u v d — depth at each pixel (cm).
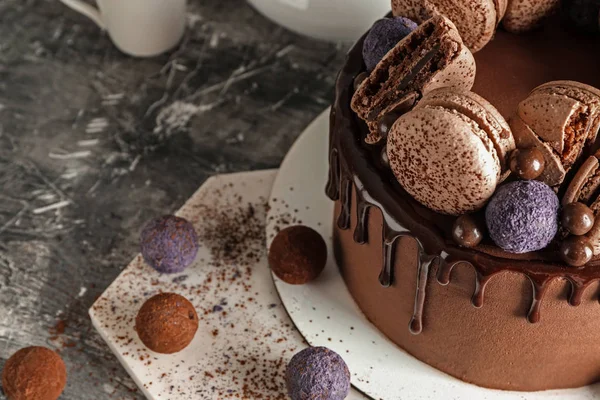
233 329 73
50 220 78
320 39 84
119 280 75
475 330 68
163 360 72
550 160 64
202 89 84
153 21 83
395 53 66
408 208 67
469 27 69
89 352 73
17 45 86
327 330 73
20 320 74
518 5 72
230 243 77
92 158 81
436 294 68
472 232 65
